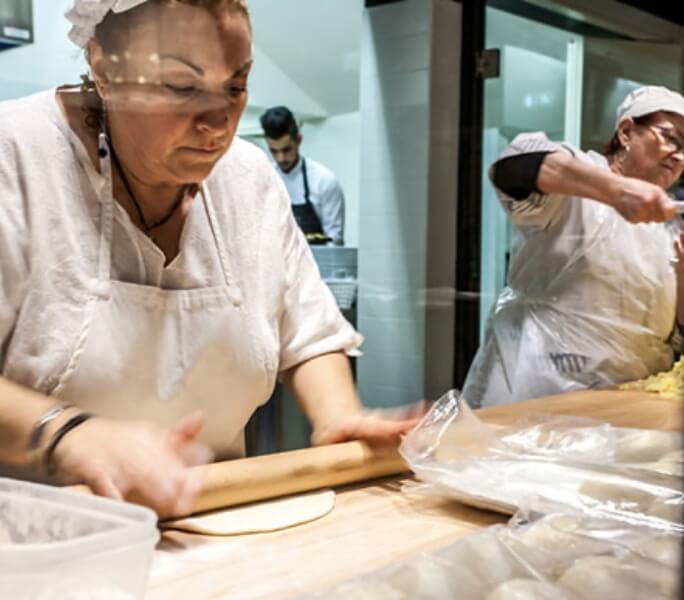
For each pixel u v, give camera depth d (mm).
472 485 688
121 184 822
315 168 2553
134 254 839
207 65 640
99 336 812
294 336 999
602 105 1473
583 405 1113
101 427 631
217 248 906
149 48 625
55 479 584
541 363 1268
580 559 523
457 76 2180
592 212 1162
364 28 2354
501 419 946
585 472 692
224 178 931
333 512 689
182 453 648
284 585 525
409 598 493
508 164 846
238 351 903
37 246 790
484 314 2168
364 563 568
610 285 1198
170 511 610
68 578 398
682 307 760
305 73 2691
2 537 458
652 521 579
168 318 858
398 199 2320
